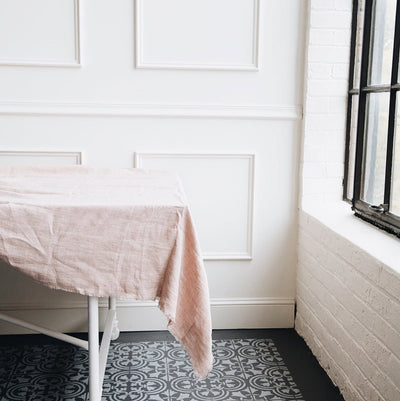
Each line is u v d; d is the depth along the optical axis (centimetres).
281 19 316
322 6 312
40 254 196
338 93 320
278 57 319
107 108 313
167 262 200
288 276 337
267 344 315
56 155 314
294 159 329
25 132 311
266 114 320
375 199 282
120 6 307
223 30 314
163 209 198
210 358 207
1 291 321
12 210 194
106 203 200
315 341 299
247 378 274
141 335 325
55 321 326
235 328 336
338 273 264
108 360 290
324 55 315
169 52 313
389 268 207
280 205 332
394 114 255
